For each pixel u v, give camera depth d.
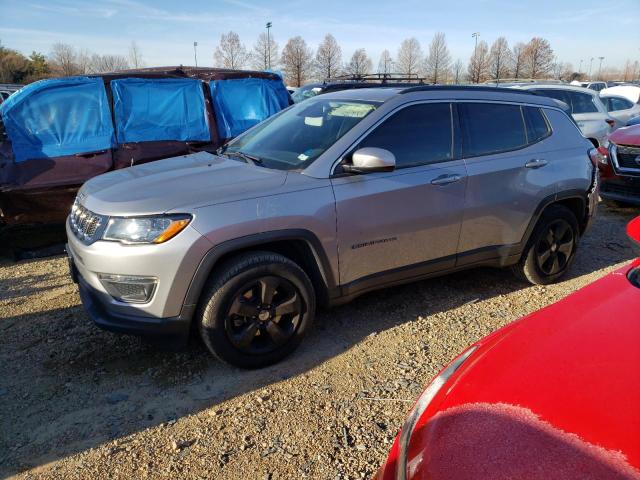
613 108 13.30
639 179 7.35
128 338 3.78
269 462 2.58
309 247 3.38
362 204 3.49
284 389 3.16
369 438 2.74
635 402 1.54
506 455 1.46
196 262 2.98
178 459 2.59
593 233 6.68
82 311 4.23
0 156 5.47
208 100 6.74
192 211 2.99
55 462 2.58
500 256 4.33
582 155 4.67
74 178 5.74
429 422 1.73
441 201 3.84
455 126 4.02
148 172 3.66
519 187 4.23
